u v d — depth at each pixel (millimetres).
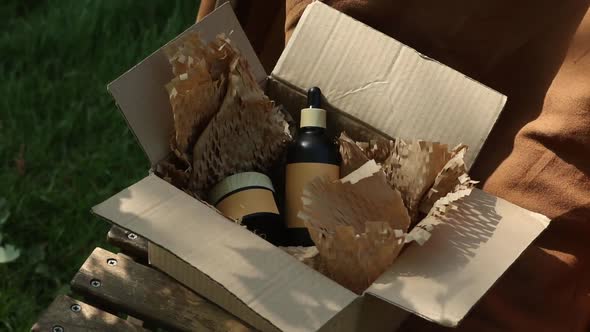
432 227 1366
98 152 2572
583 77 1552
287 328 1260
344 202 1439
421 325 1548
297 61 1649
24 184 2479
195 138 1564
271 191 1565
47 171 2535
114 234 1718
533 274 1486
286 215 1588
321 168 1570
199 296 1602
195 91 1492
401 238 1353
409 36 1687
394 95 1591
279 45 1942
